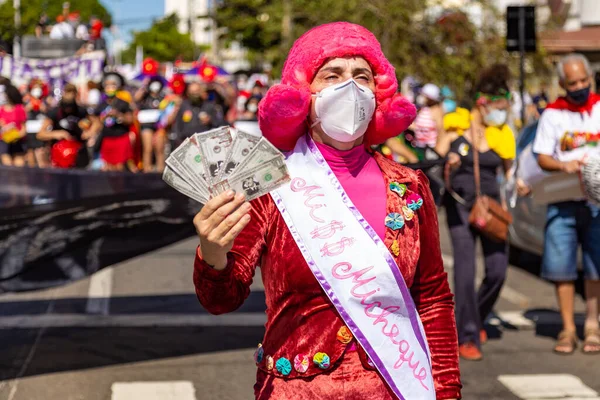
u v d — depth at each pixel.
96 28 23.83
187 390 5.37
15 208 5.23
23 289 5.26
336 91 2.48
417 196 2.63
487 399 5.28
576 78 5.91
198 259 2.39
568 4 19.95
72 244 5.32
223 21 29.12
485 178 6.08
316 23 21.95
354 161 2.62
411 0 20.34
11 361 5.90
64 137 11.54
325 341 2.49
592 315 6.37
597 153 5.99
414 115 2.69
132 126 12.23
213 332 6.73
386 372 2.49
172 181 2.32
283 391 2.51
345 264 2.49
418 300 2.66
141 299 7.83
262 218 2.54
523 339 6.67
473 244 6.07
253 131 16.50
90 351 6.17
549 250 6.31
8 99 12.59
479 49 20.52
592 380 5.66
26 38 22.53
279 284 2.54
